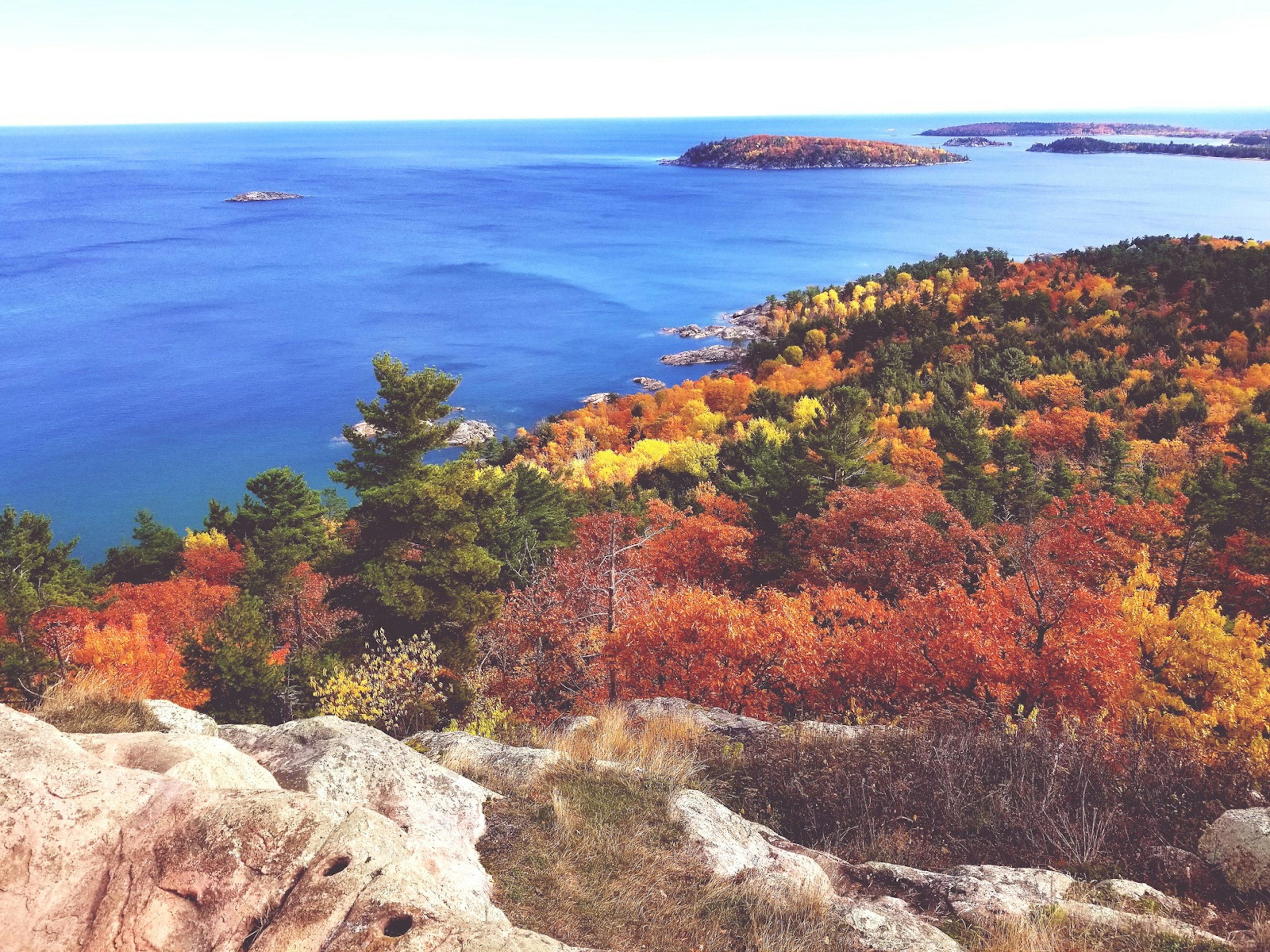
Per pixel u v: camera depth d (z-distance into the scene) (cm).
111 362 18675
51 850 479
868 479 4178
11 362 18588
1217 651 2022
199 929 448
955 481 5494
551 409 15625
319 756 829
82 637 3347
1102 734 1209
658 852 797
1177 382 11319
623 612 2539
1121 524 3747
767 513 3631
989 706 1777
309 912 443
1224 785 1054
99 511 11150
